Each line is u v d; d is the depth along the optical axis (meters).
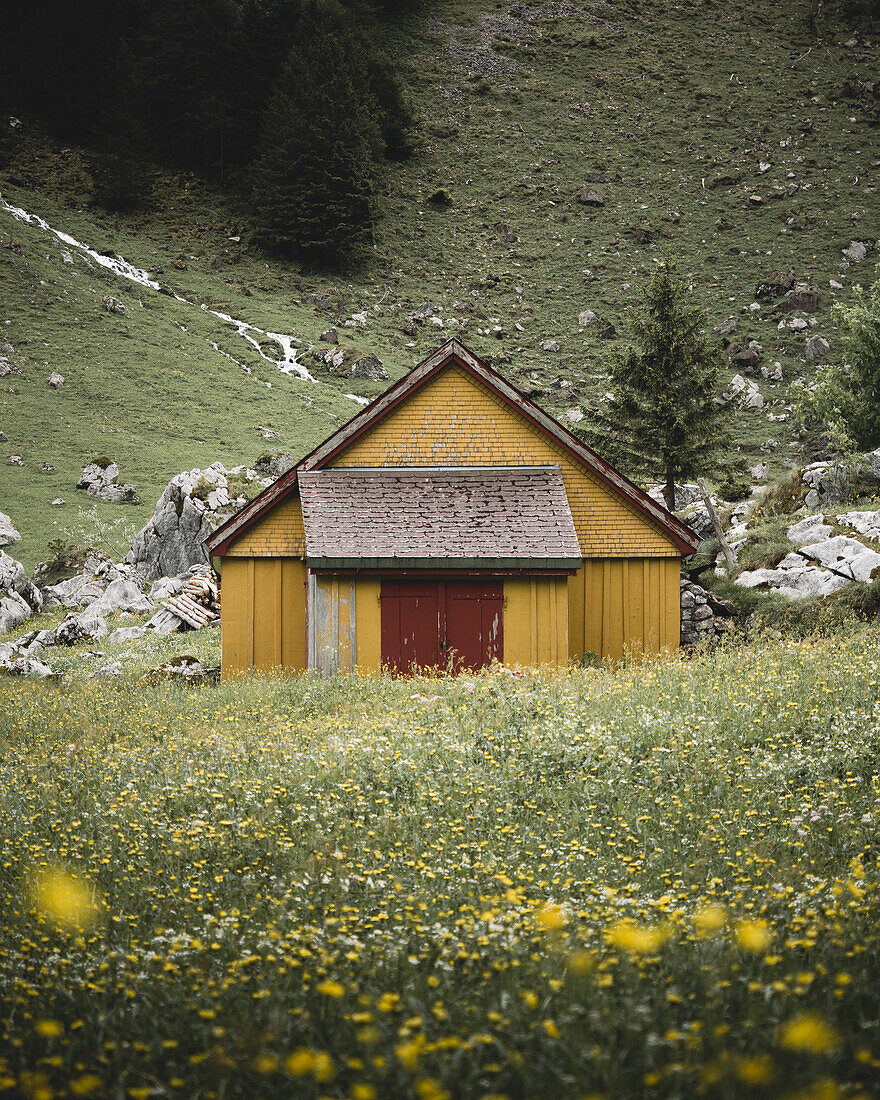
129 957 5.68
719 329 93.31
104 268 93.94
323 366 86.06
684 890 7.34
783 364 86.75
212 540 24.64
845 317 41.59
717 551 29.95
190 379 77.12
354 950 5.63
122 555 51.16
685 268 107.19
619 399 35.06
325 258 109.94
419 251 114.44
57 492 57.50
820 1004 4.37
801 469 32.34
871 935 5.57
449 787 10.70
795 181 120.44
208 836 9.03
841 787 9.95
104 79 124.44
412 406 25.52
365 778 11.02
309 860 8.38
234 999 4.87
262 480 57.62
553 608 23.59
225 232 112.94
